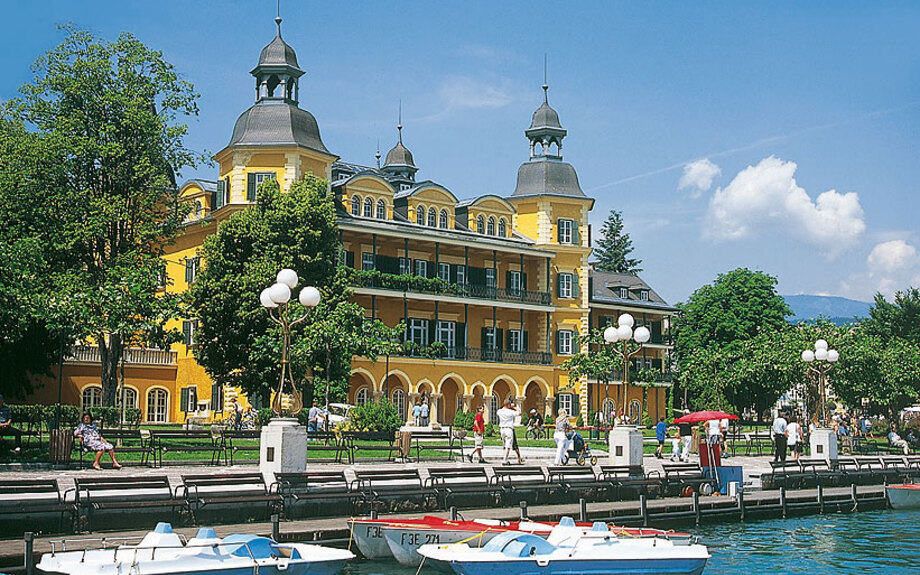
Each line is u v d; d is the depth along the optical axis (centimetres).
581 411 7856
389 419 4322
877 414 7894
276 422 2703
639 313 8969
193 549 1795
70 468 2989
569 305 7950
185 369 6519
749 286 9112
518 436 5953
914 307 9012
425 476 3312
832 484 3972
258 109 6506
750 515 3123
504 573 2009
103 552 1758
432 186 7250
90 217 4969
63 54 5209
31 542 1802
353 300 6825
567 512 2727
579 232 7994
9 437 3769
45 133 5072
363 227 6650
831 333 6306
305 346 4978
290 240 5597
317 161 6544
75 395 5978
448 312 7356
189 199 6650
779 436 4203
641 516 2825
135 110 5125
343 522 2450
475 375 7269
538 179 7962
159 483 2336
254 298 5344
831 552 2555
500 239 7519
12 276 3506
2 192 4803
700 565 2173
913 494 3500
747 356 7056
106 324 4038
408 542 2191
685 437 4241
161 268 5012
